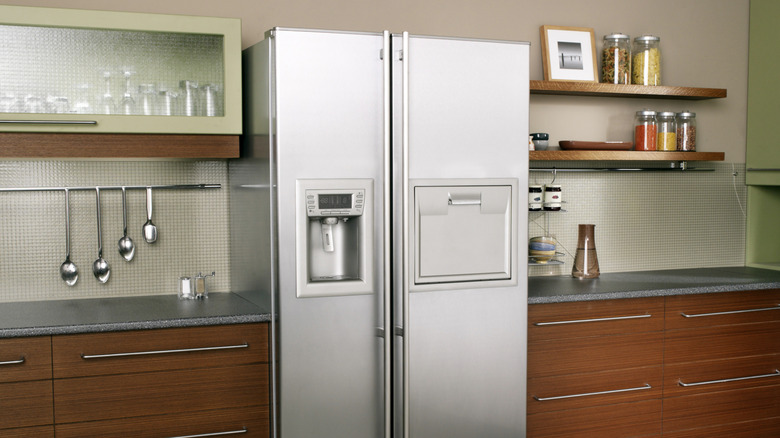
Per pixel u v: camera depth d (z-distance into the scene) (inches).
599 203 146.4
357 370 105.8
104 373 99.0
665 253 152.6
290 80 99.7
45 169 117.0
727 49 154.4
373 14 130.6
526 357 114.8
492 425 113.3
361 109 103.2
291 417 103.3
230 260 127.1
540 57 140.6
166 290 124.4
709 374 131.0
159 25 106.6
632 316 124.2
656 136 141.0
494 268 111.0
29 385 96.3
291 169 100.3
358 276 106.0
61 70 104.0
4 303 115.4
